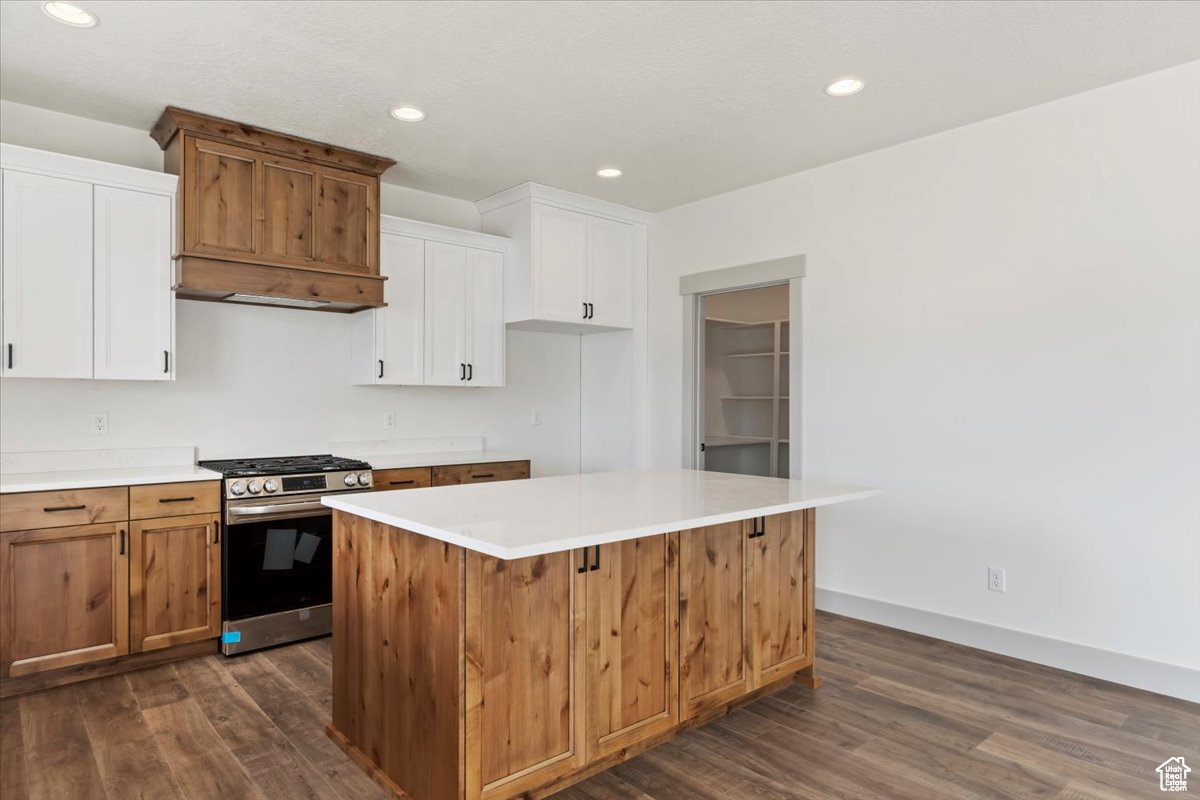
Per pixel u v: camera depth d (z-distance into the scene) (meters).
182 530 3.15
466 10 2.43
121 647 2.99
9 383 3.17
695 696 2.46
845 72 2.88
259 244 3.46
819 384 4.02
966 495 3.42
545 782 2.04
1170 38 2.60
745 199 4.44
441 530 1.85
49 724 2.54
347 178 3.78
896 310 3.68
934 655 3.27
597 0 2.37
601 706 2.18
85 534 2.91
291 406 4.04
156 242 3.26
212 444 3.75
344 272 3.73
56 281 3.01
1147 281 2.89
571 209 4.61
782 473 4.29
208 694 2.81
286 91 3.06
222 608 3.25
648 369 5.09
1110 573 2.98
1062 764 2.28
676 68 2.85
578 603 2.12
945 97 3.12
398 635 2.13
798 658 2.87
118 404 3.45
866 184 3.82
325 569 3.52
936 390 3.53
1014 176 3.27
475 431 4.85
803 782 2.17
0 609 2.73
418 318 4.18
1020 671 3.07
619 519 2.02
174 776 2.20
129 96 3.12
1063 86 3.01
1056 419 3.13
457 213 4.75
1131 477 2.93
